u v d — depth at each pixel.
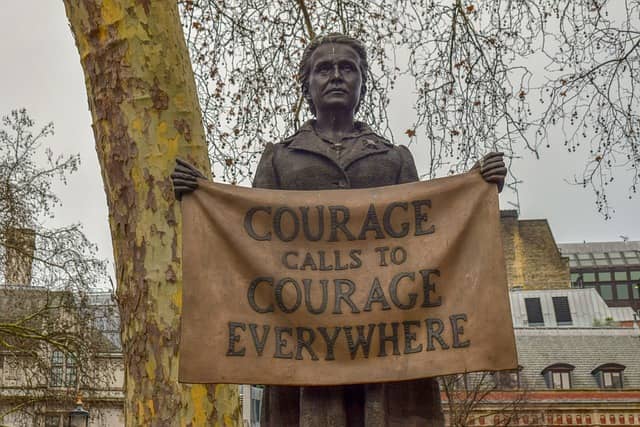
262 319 4.59
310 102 5.50
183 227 4.67
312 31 14.08
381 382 4.53
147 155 7.85
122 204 7.87
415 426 4.83
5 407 22.55
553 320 47.47
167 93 7.96
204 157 8.15
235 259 4.65
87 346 20.78
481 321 4.54
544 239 55.25
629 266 73.06
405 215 4.76
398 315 4.61
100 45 8.00
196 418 7.56
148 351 7.59
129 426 7.61
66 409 21.78
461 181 4.77
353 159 5.19
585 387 38.50
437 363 4.52
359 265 4.69
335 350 4.56
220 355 4.50
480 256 4.64
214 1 14.01
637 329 41.16
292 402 4.98
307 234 4.73
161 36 7.98
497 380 36.41
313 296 4.62
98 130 8.08
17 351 20.89
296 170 5.20
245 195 4.74
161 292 7.67
